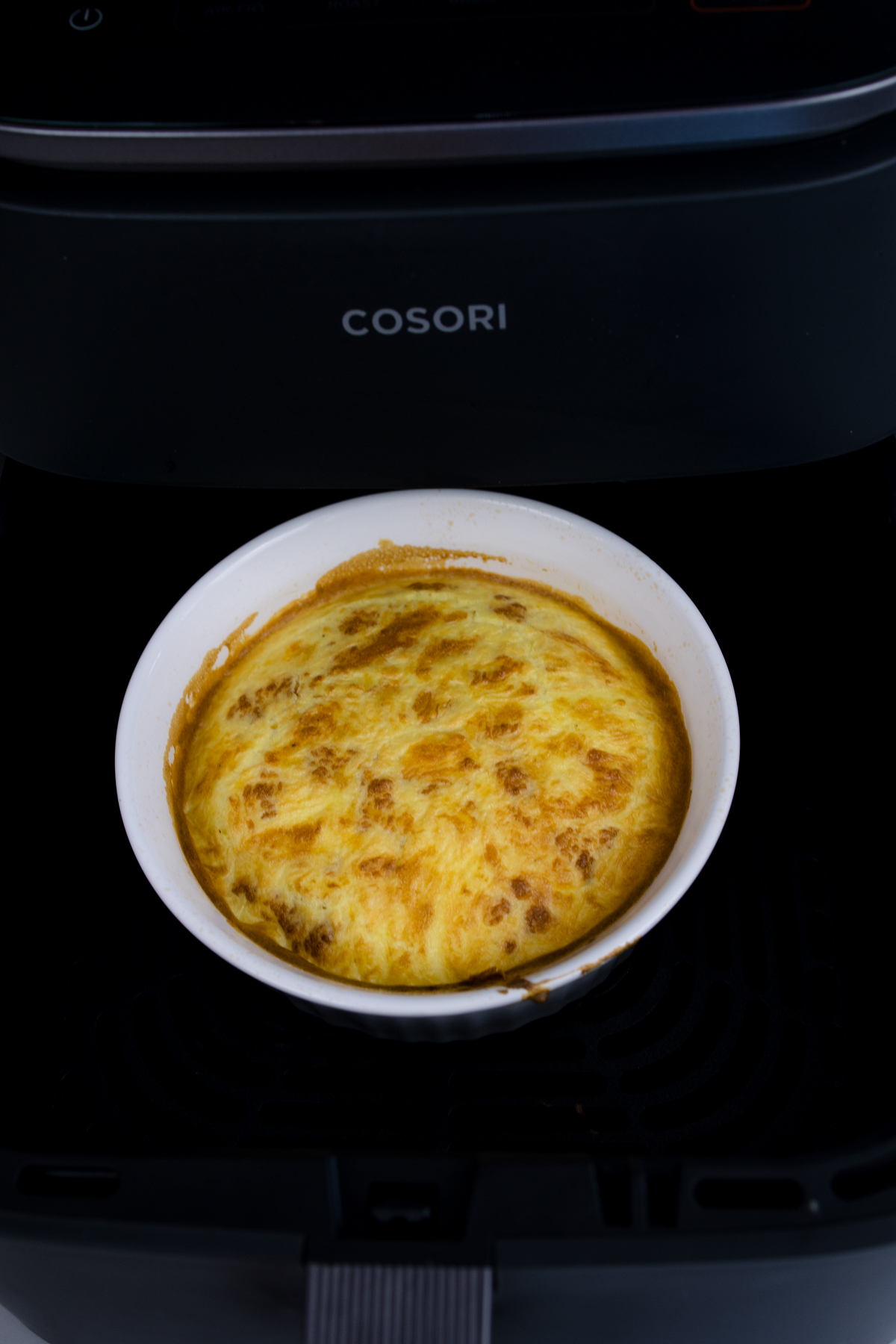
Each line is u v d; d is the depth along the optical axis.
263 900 0.54
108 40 0.48
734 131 0.47
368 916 0.53
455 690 0.55
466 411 0.53
